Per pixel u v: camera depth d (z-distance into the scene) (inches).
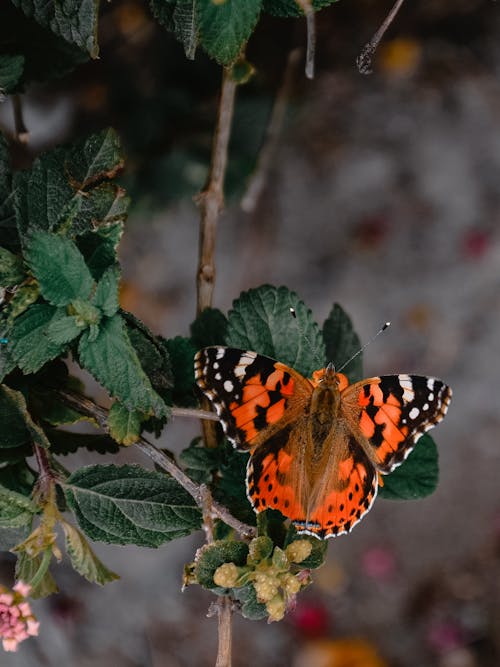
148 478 9.6
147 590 23.6
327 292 24.9
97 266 9.4
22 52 11.3
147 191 16.1
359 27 23.5
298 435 10.6
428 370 25.3
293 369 10.5
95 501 9.6
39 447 9.7
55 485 9.8
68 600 22.5
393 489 10.7
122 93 17.9
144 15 17.9
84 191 9.8
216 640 23.7
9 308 9.4
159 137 16.2
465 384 25.4
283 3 9.9
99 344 9.2
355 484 10.8
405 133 25.2
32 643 21.1
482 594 25.2
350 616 25.1
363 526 25.7
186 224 24.2
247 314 10.5
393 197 25.4
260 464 10.4
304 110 24.1
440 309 25.4
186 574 9.5
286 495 10.4
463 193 25.5
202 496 9.6
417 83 25.0
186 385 10.3
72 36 9.9
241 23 9.4
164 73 17.2
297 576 9.5
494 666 24.8
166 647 23.3
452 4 24.2
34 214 9.7
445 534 25.5
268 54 17.1
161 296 24.3
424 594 25.3
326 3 9.9
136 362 9.1
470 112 25.2
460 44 24.6
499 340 25.4
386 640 25.0
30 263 9.1
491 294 25.5
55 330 9.1
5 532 9.8
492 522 25.5
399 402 10.8
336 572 25.4
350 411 10.9
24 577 9.6
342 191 25.2
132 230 24.3
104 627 22.6
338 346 11.6
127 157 16.1
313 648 24.6
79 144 9.8
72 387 10.5
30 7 9.9
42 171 9.8
